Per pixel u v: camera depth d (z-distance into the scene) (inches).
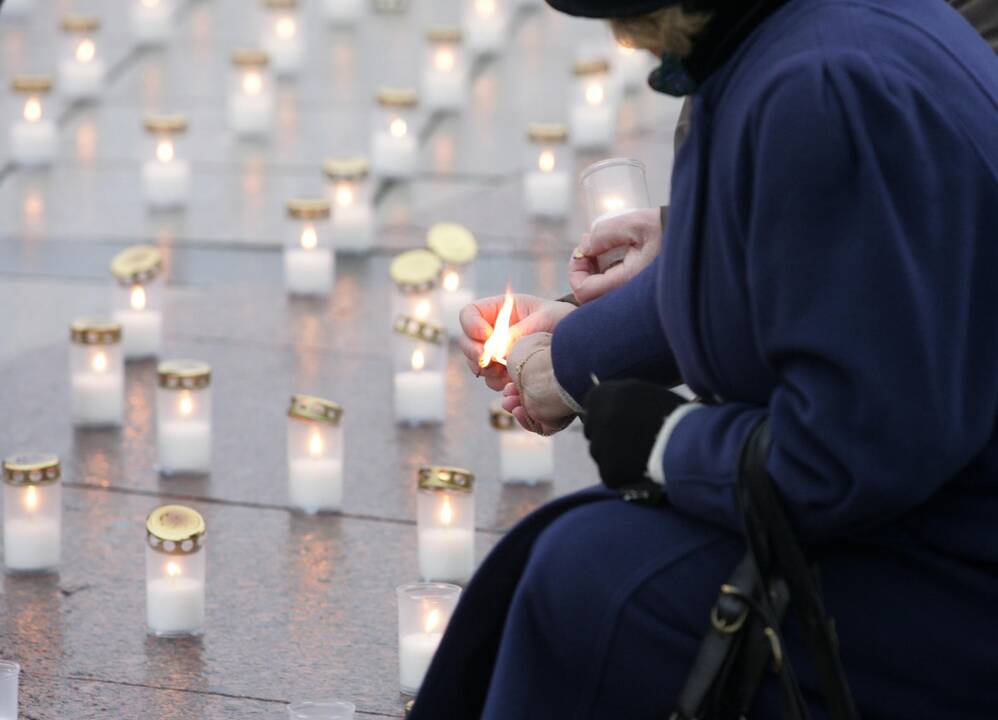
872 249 127.1
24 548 272.8
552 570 140.8
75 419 345.1
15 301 432.5
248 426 346.3
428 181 548.7
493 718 140.1
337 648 248.8
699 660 134.0
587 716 140.3
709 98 139.4
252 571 275.7
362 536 293.1
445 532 273.7
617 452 142.0
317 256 437.4
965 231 129.1
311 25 739.4
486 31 701.9
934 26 138.9
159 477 318.0
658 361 167.8
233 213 513.0
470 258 401.1
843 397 127.3
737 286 135.0
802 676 135.9
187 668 239.9
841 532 132.1
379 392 370.0
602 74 577.3
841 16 135.5
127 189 536.1
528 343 176.9
